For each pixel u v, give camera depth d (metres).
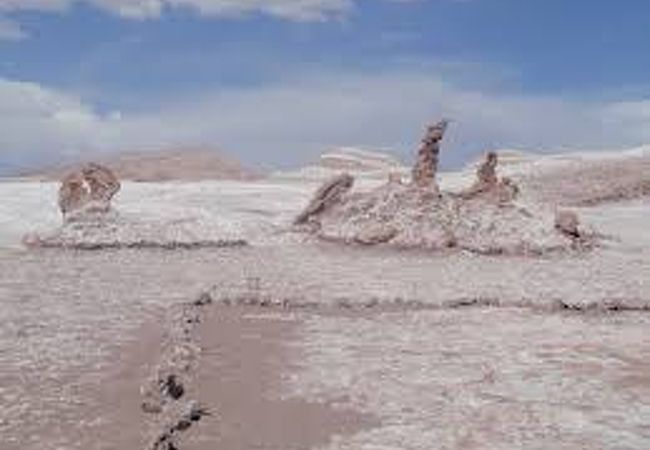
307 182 85.69
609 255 48.53
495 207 51.28
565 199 74.19
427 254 47.72
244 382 22.22
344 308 32.81
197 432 18.52
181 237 48.78
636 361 25.09
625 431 19.08
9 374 22.02
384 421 19.45
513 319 31.08
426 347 26.44
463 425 19.25
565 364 24.61
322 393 21.39
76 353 24.16
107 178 50.50
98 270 39.66
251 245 49.66
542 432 18.91
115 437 17.78
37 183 77.50
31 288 34.25
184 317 28.98
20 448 17.19
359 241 49.38
